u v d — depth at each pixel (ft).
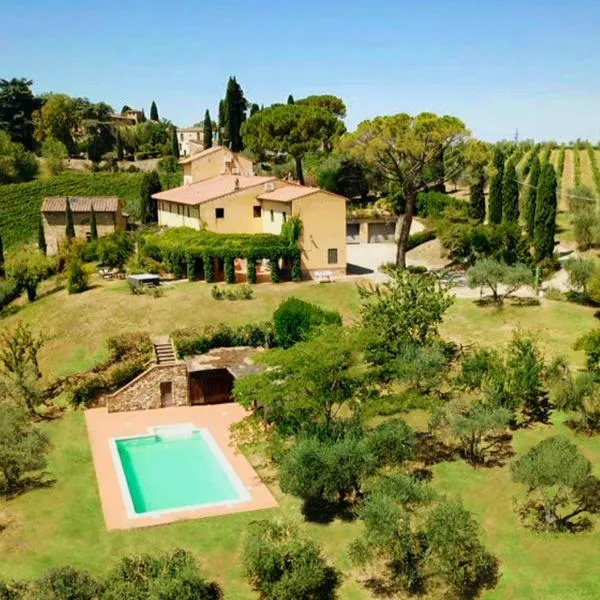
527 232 218.59
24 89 506.89
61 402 137.69
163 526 89.61
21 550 84.12
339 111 389.19
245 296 177.37
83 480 103.71
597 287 151.43
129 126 551.18
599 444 102.53
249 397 100.12
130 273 201.57
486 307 161.99
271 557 73.46
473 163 196.03
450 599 73.15
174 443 120.57
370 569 78.38
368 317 126.82
